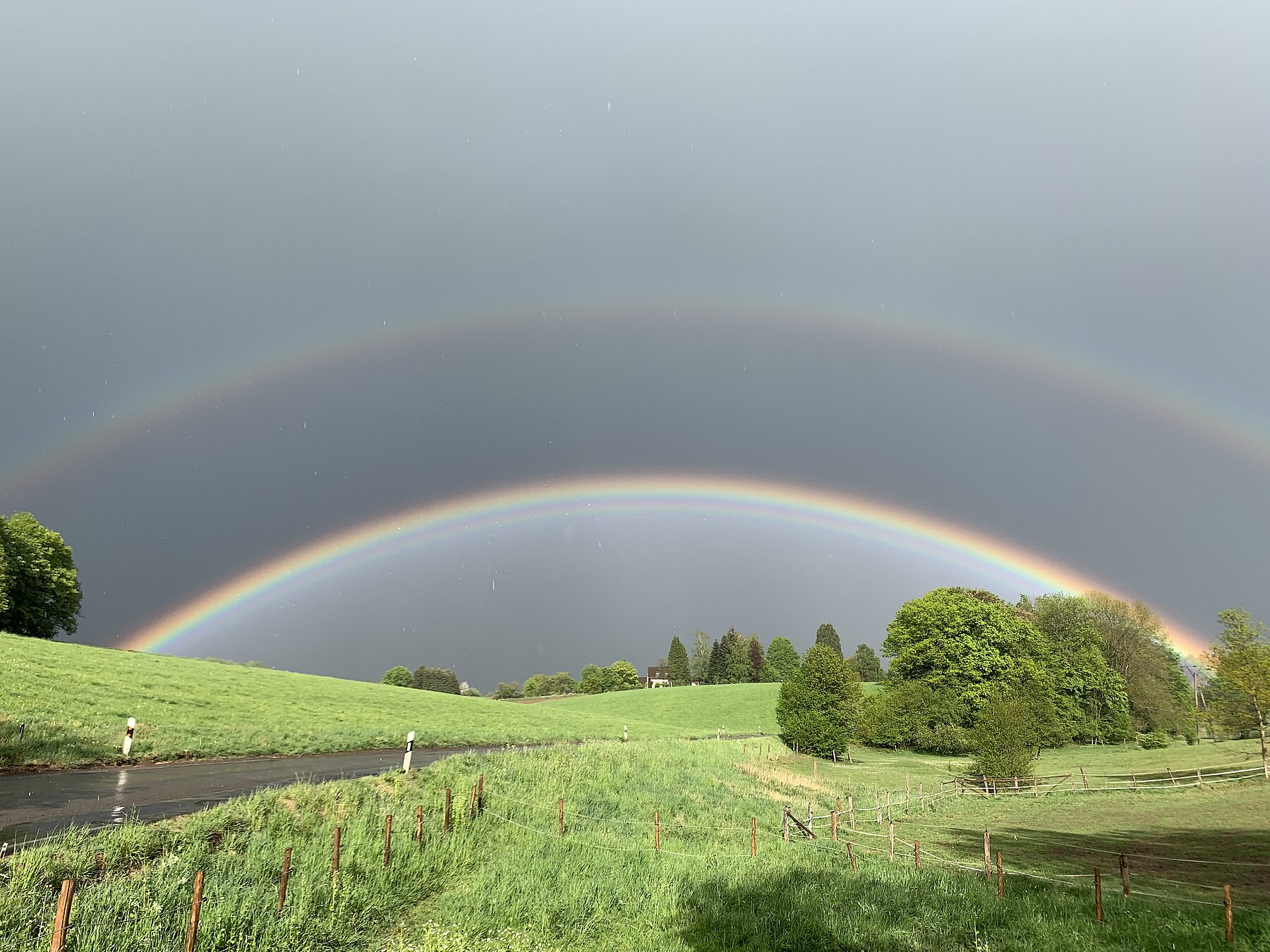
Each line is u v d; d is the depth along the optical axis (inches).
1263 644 1919.3
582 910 564.1
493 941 468.1
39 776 775.7
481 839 729.0
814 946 514.3
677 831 937.5
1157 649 3634.4
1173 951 493.4
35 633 3127.5
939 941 516.4
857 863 812.0
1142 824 1221.7
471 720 2304.4
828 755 2502.5
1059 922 555.2
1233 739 2785.4
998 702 1898.4
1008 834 1117.7
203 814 566.9
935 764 2416.3
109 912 375.2
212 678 2126.0
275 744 1172.5
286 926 430.0
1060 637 3412.9
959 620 3004.4
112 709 1222.9
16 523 3125.0
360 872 547.5
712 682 7194.9
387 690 3149.6
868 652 6412.4
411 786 823.7
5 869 411.2
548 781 1043.3
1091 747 3016.7
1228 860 903.1
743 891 632.4
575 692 7101.4
